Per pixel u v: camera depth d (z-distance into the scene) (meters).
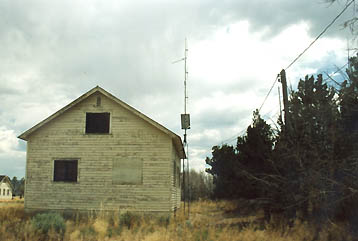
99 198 19.44
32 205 19.72
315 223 11.58
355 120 11.98
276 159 14.16
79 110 20.47
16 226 13.49
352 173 10.55
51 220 13.24
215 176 34.00
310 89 15.27
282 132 13.79
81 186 19.66
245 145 22.98
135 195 19.34
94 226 14.53
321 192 10.86
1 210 19.44
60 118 20.50
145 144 19.80
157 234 12.63
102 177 19.66
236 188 23.84
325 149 11.76
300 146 12.30
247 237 11.69
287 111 14.61
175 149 22.81
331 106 12.20
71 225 15.25
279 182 13.86
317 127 12.20
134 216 17.97
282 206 13.62
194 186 48.16
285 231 11.95
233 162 24.23
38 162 20.17
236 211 22.42
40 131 20.50
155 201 19.19
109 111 20.30
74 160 20.00
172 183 20.20
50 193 19.75
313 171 11.32
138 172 19.56
